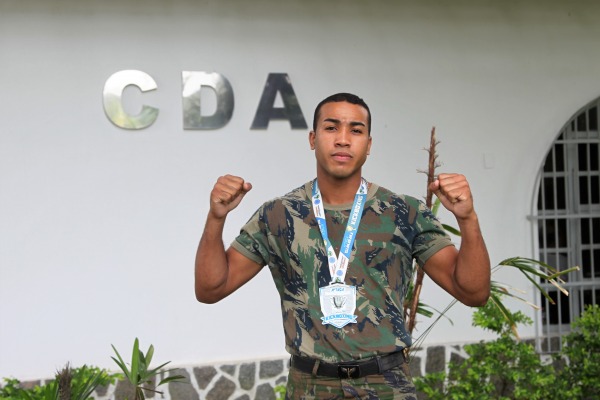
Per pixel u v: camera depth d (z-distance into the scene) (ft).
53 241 18.51
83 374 14.40
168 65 18.89
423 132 20.33
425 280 20.24
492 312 16.56
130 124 18.67
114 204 18.78
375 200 9.37
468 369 16.40
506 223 20.77
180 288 19.11
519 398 16.89
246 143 19.35
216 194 8.98
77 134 18.56
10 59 18.22
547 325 21.13
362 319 8.96
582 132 21.67
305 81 19.63
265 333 19.57
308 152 19.70
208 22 19.07
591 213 21.65
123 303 18.84
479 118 20.63
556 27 20.98
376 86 20.04
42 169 18.43
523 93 20.85
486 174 20.66
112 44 18.62
